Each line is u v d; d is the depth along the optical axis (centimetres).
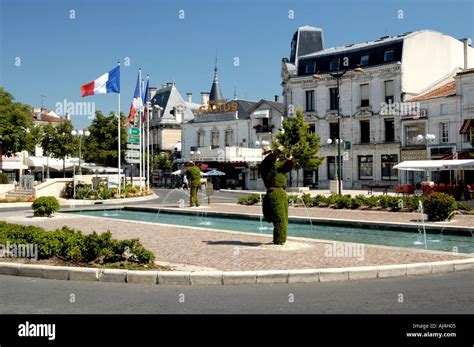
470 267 981
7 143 4184
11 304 730
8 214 2325
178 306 715
